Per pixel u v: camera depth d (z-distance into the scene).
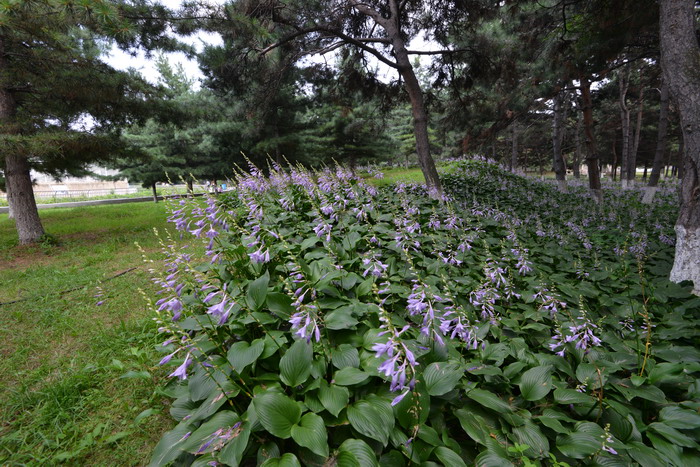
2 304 4.88
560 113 17.78
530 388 2.58
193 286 3.19
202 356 2.59
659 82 18.33
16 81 8.73
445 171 21.36
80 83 8.39
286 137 21.88
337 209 5.77
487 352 2.93
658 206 13.77
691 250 5.08
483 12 11.02
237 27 8.71
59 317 4.47
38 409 2.87
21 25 7.45
